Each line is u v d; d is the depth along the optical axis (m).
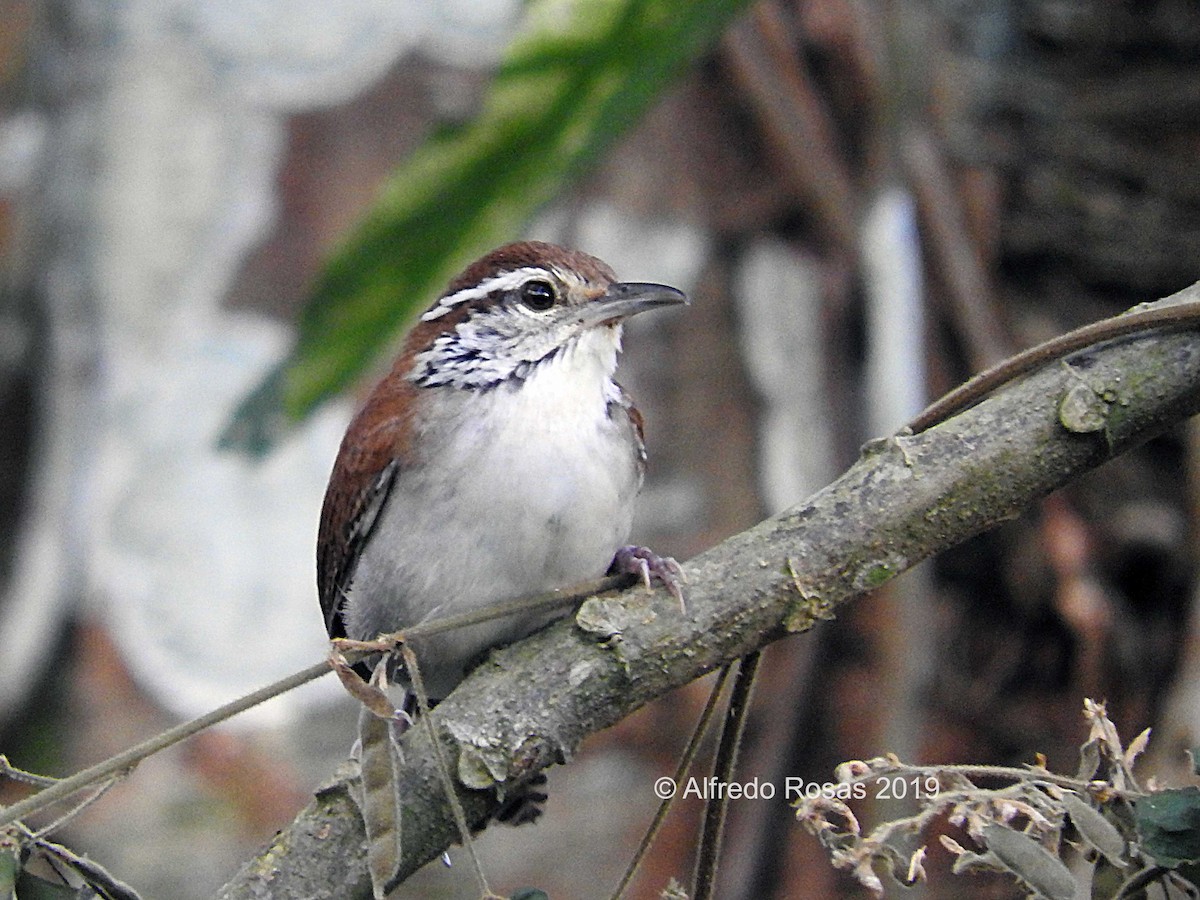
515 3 11.60
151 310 11.80
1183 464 12.10
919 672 10.71
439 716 5.14
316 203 11.72
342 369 8.21
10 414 12.01
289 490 11.41
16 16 12.36
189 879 10.85
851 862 4.34
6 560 11.82
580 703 5.06
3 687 11.18
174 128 11.87
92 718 11.33
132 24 11.98
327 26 11.77
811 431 11.75
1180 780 8.86
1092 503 11.98
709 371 11.70
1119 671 11.56
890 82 11.47
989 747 11.58
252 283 11.72
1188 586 11.60
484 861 10.87
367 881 5.05
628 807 11.00
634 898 10.79
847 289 11.88
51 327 11.93
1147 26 13.01
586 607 5.12
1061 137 12.66
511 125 7.62
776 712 10.98
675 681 5.05
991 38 12.65
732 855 10.79
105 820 10.97
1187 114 12.71
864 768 4.52
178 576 11.40
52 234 12.02
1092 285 12.71
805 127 11.62
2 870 4.52
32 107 12.29
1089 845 4.50
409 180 7.73
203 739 11.21
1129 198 12.69
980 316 11.66
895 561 4.93
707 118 11.84
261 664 11.30
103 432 11.71
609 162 11.71
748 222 11.80
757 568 4.99
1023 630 11.81
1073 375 4.87
